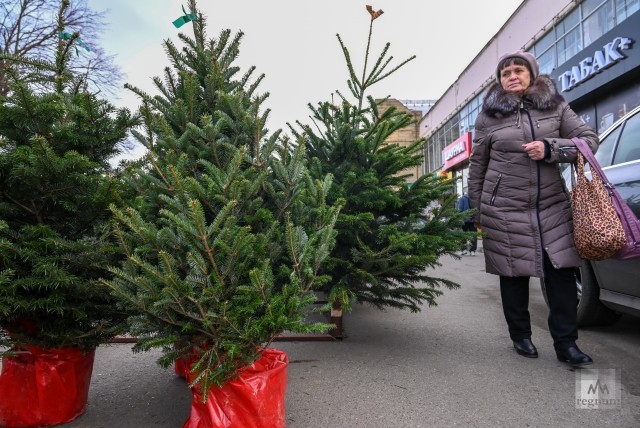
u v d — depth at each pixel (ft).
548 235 10.74
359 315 16.30
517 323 11.55
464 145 90.33
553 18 60.03
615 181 12.14
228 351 6.15
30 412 7.67
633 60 45.03
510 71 11.37
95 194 7.47
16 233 7.13
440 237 10.87
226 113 8.68
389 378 10.09
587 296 13.05
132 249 7.07
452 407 8.55
